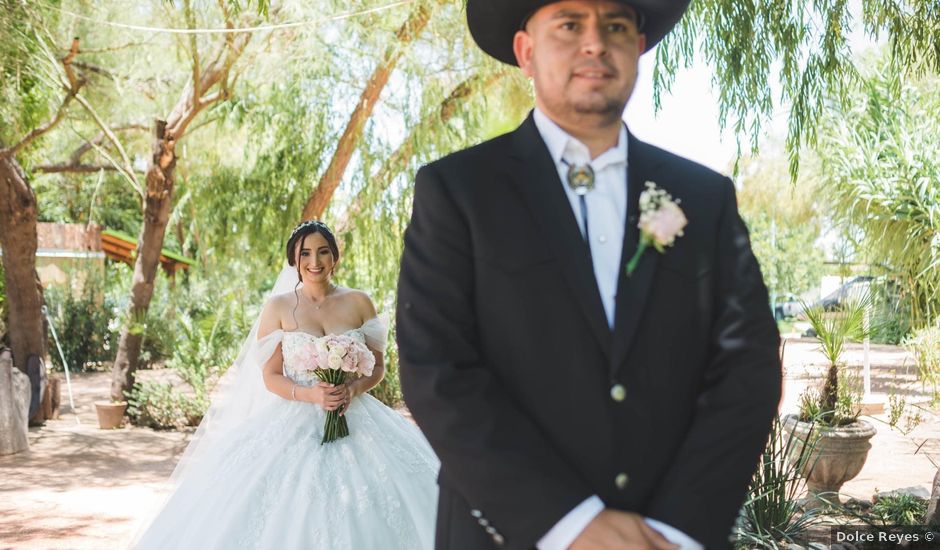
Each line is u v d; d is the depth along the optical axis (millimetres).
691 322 1605
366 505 3645
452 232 1614
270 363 4211
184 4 8203
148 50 9734
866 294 6707
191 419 10156
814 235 15266
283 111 9906
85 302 16719
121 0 9078
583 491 1454
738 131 4703
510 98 9633
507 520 1447
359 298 4422
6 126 8867
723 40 4637
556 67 1607
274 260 10852
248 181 10617
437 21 9125
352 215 10047
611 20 1613
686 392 1600
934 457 8062
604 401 1535
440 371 1503
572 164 1648
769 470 5008
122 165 12102
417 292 1602
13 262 10047
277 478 3721
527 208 1611
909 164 10906
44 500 6637
